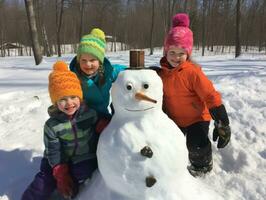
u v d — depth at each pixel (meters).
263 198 1.16
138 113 0.98
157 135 0.96
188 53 1.28
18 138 1.74
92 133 1.16
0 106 2.32
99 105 1.25
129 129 0.97
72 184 1.15
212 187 1.23
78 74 1.23
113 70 1.25
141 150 0.94
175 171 0.97
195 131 1.32
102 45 1.24
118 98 0.99
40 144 1.65
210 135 1.62
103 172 1.00
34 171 1.38
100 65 1.25
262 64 5.54
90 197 1.07
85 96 1.24
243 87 2.51
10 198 1.22
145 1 19.25
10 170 1.41
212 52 14.08
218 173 1.35
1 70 5.06
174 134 0.98
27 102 2.41
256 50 15.76
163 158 0.95
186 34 1.26
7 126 1.94
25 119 2.04
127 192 0.98
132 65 1.02
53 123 1.12
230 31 16.95
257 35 17.03
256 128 1.71
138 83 0.97
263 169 1.37
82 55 1.21
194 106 1.29
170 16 12.50
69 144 1.14
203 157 1.33
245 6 16.67
